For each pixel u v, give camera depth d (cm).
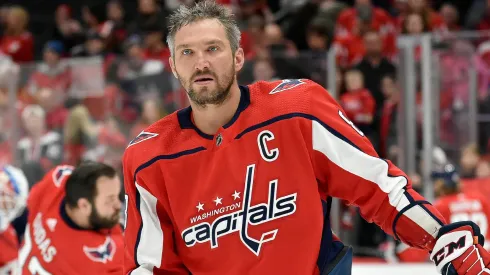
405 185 421
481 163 1206
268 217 418
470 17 1622
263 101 430
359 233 1192
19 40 1744
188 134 434
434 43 1209
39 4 2031
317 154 420
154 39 1506
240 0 1580
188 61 412
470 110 1209
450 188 1038
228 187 421
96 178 604
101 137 1241
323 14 1506
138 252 452
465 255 397
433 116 1215
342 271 435
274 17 1659
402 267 957
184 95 1221
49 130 1257
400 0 1571
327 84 1197
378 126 1218
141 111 1231
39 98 1260
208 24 412
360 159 417
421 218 410
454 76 1209
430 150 1210
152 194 438
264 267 422
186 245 437
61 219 618
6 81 1270
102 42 1617
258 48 1401
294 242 419
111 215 616
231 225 423
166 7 1672
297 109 421
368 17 1477
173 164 430
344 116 434
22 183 696
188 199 430
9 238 682
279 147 419
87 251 611
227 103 425
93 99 1244
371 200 422
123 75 1233
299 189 418
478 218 1026
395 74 1218
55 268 614
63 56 1723
